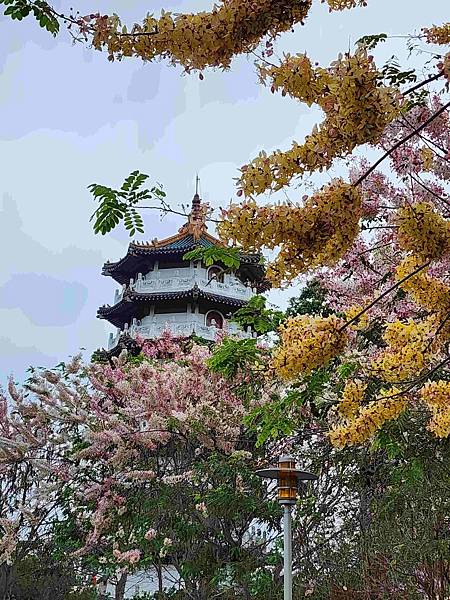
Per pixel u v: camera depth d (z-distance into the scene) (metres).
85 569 12.21
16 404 12.65
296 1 2.22
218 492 9.86
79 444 12.27
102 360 14.77
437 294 3.58
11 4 2.77
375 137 2.20
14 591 11.97
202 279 24.41
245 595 9.48
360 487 9.74
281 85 2.28
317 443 10.34
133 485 11.39
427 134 5.18
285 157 2.27
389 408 3.99
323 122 2.28
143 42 2.26
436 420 4.33
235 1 2.23
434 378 5.13
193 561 10.09
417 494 8.10
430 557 7.50
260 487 10.22
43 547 12.18
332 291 8.36
